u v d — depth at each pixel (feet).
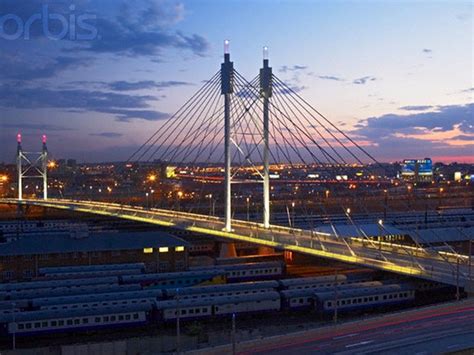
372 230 424.46
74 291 284.61
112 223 636.48
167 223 471.21
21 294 276.00
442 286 296.92
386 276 318.86
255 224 455.22
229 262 388.98
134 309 254.68
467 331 203.72
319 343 192.95
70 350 214.07
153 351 223.71
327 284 303.48
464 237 431.43
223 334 239.30
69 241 357.20
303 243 354.54
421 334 200.75
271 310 273.54
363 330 206.90
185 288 287.48
